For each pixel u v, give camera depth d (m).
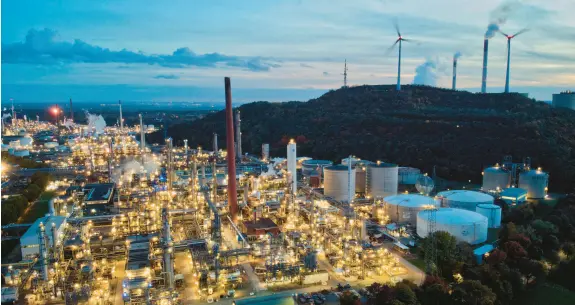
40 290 86.62
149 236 112.25
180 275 94.12
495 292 90.12
